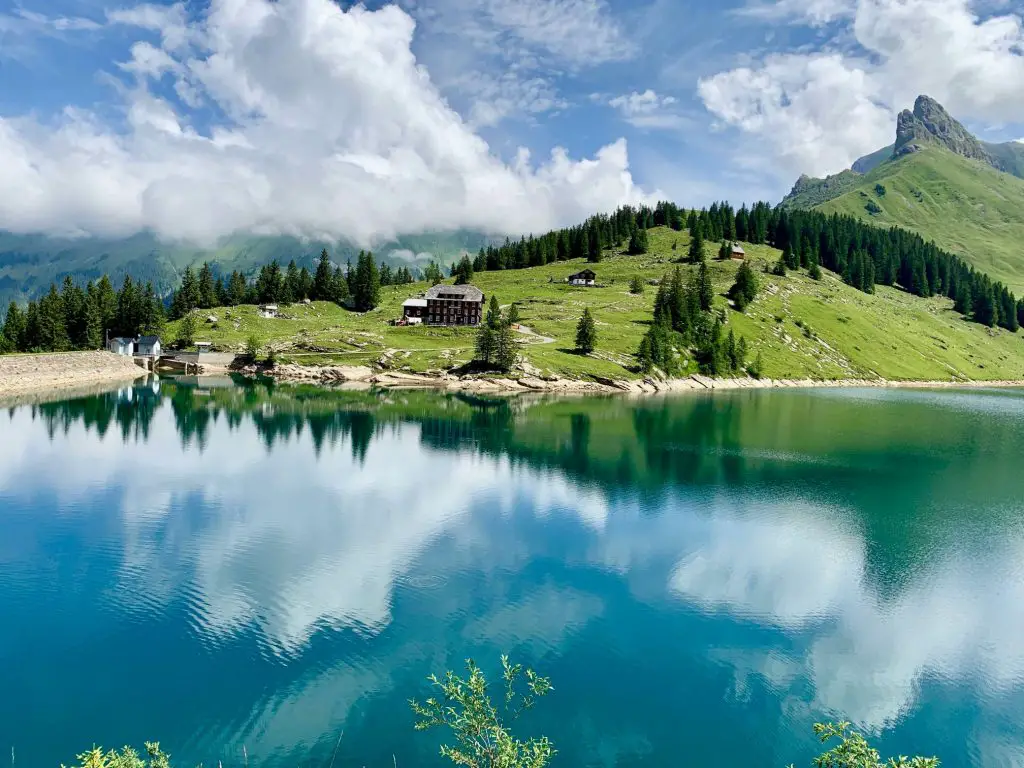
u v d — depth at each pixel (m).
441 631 39.94
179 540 54.31
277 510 62.72
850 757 21.17
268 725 30.67
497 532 57.69
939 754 30.72
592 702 33.34
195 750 28.94
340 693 33.34
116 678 34.28
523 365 169.38
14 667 35.12
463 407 131.75
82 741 29.33
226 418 113.12
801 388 191.00
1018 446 102.62
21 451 85.00
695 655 38.16
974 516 65.31
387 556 51.69
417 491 70.25
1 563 48.91
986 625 42.94
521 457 87.50
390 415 119.69
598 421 117.62
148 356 187.62
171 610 41.88
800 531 59.81
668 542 56.12
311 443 94.00
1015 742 31.70
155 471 76.50
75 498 65.31
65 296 187.12
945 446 101.75
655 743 30.47
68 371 155.00
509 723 31.50
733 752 30.06
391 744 29.55
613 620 41.97
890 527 61.47
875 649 39.56
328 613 41.91
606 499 68.44
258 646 37.69
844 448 98.19
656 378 175.00
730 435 106.62
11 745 28.92
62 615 40.94
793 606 44.78
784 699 34.25
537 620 41.69
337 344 193.88
